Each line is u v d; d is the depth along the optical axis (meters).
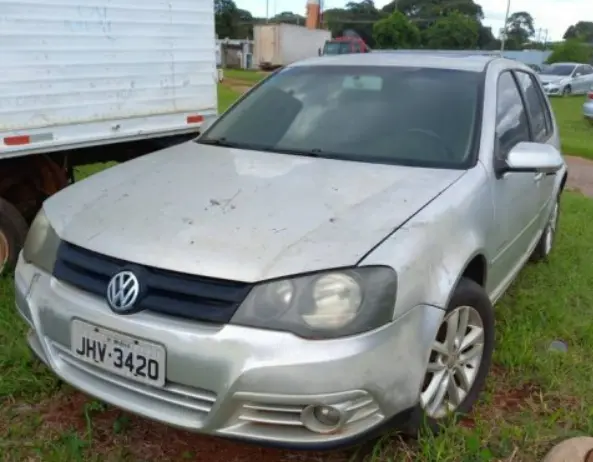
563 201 8.01
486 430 3.07
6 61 4.34
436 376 2.90
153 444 2.94
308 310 2.37
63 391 3.28
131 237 2.64
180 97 5.67
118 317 2.51
